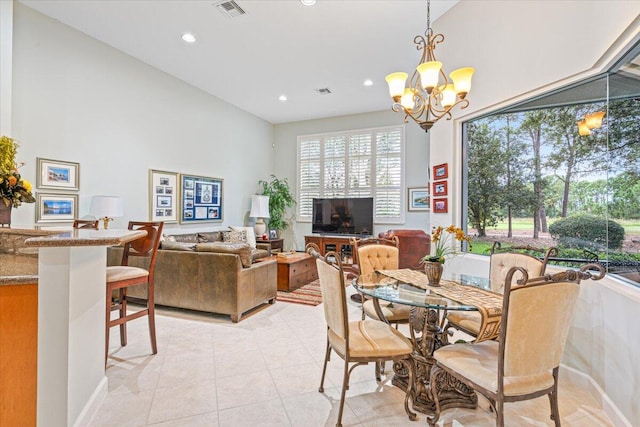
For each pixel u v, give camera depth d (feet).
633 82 6.50
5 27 9.83
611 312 6.54
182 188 17.79
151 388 7.20
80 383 5.66
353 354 6.07
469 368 5.44
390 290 7.13
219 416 6.28
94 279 6.25
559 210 9.12
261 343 9.71
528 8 9.07
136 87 15.25
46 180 11.74
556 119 9.13
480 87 10.73
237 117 22.30
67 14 11.74
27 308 5.02
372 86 18.57
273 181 25.72
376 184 23.11
